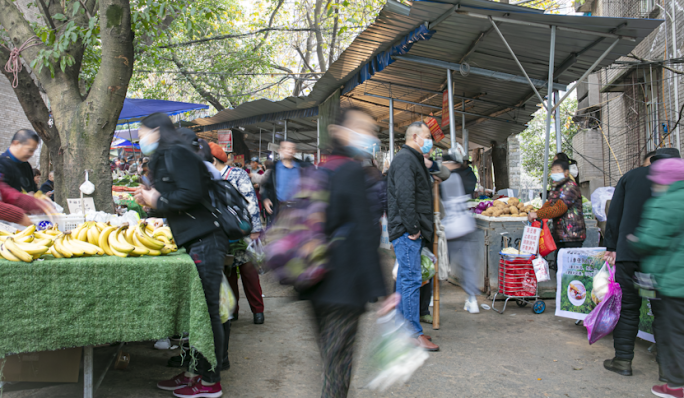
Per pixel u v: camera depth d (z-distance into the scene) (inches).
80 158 191.9
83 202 178.7
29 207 139.5
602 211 249.6
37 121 219.3
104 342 105.7
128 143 680.4
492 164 621.9
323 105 409.1
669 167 114.4
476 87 366.0
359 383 136.1
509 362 153.4
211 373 123.0
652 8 434.9
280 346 167.6
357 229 94.1
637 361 156.4
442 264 190.9
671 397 125.5
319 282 94.7
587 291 187.9
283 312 215.0
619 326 144.8
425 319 200.5
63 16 211.5
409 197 159.3
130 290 107.1
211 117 544.1
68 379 115.3
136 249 115.6
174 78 701.9
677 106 377.4
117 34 193.6
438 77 348.2
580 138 658.2
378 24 237.0
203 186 117.3
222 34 707.4
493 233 237.3
